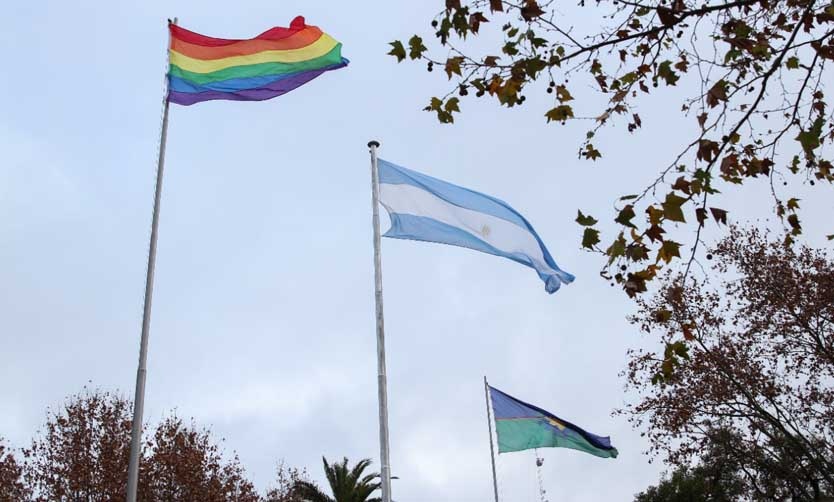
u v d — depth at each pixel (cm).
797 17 767
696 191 715
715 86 722
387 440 1599
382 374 1658
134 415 1450
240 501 3550
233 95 1767
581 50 750
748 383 2597
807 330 2550
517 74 750
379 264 1773
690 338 819
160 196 1641
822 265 2620
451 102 776
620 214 707
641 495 4425
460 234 1838
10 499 3067
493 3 704
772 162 761
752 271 2658
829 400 2606
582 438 2584
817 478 2689
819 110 761
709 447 2759
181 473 3231
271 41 1820
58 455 3175
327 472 4191
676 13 723
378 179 1834
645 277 721
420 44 759
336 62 1811
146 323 1521
